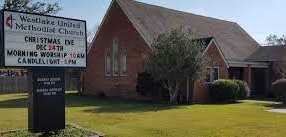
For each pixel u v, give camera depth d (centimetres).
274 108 2411
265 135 1380
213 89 2911
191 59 2630
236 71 3606
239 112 2120
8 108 2375
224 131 1455
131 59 3166
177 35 2652
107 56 3394
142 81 2953
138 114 2003
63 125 1341
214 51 3091
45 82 1295
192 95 2852
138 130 1462
